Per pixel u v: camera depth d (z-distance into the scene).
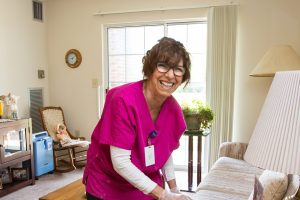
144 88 1.22
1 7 3.47
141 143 1.20
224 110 3.38
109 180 1.27
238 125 3.48
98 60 4.04
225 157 2.83
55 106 4.25
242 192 2.02
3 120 3.03
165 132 1.32
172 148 1.39
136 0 3.77
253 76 3.23
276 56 2.82
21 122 3.13
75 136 4.21
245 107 3.43
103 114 1.19
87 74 4.11
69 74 4.19
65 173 3.68
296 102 0.72
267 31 3.29
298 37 3.19
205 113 2.89
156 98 1.23
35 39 4.02
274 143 0.75
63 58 4.20
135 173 1.11
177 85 1.19
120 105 1.11
